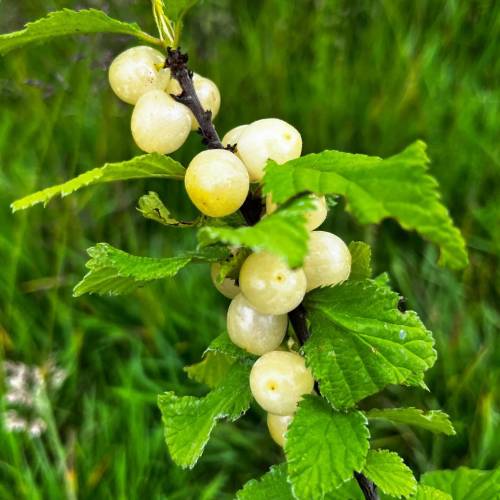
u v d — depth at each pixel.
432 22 0.25
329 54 0.25
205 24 0.25
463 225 0.22
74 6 0.24
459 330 0.21
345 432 0.09
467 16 0.25
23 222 0.22
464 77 0.24
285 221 0.07
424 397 0.20
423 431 0.20
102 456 0.18
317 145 0.23
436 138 0.23
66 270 0.22
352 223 0.23
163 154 0.10
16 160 0.24
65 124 0.24
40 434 0.19
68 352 0.20
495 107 0.23
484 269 0.22
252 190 0.10
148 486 0.18
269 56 0.25
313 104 0.23
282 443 0.11
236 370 0.11
